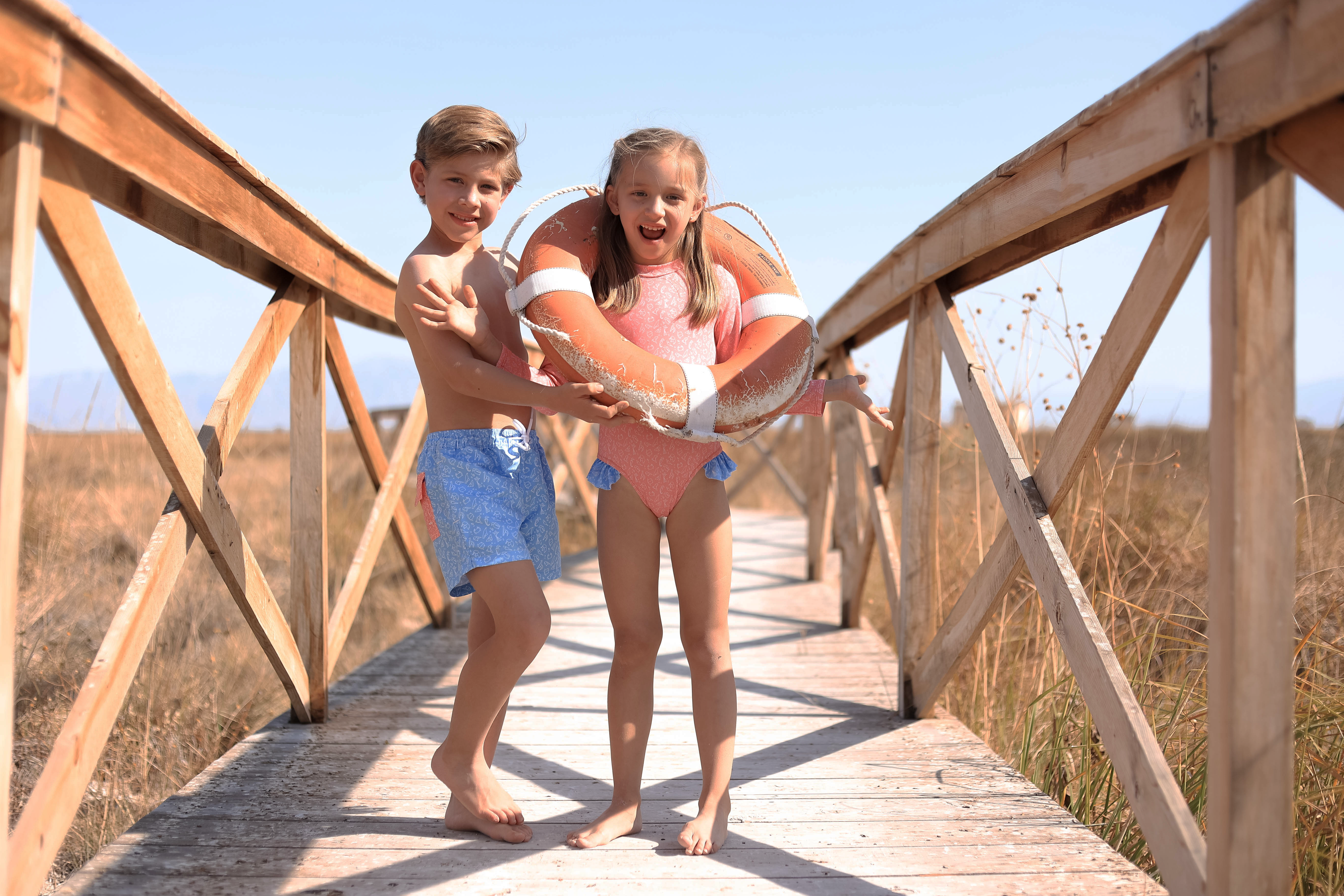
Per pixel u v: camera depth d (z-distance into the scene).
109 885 1.59
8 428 1.15
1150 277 1.50
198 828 1.83
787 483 8.10
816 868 1.69
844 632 3.88
